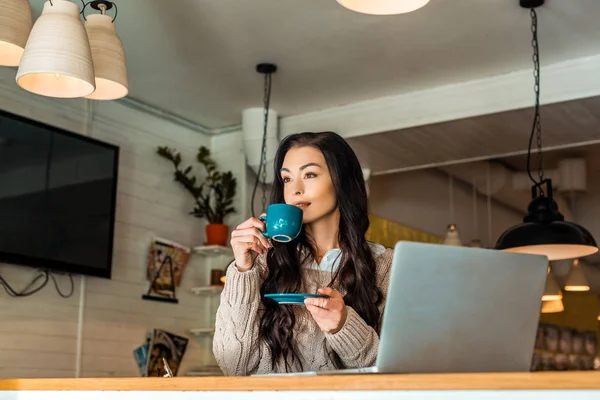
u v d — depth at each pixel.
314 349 1.90
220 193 5.34
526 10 3.84
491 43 4.20
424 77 4.66
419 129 4.88
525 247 3.98
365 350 1.70
